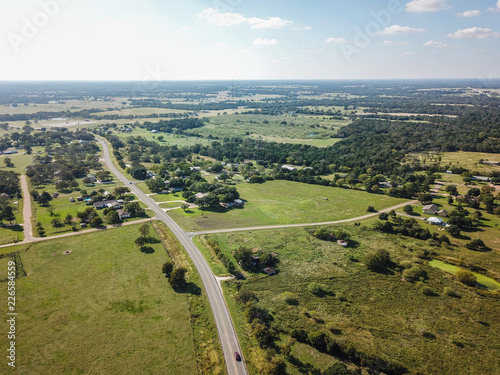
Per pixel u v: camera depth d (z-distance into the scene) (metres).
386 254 94.75
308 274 90.19
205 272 90.62
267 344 64.12
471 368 58.50
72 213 130.00
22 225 117.25
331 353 62.19
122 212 127.81
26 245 101.94
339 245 107.62
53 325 67.94
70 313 71.88
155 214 132.38
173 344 64.25
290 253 102.00
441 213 130.62
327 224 125.56
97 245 104.06
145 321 70.31
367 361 58.59
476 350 62.94
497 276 87.06
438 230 117.56
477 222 123.00
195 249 103.56
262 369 58.41
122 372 57.41
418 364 59.28
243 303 76.69
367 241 110.31
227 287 83.88
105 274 87.75
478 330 68.50
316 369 58.56
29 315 70.69
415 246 105.25
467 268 91.75
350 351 60.50
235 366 59.44
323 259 98.38
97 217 118.44
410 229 114.94
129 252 100.25
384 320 71.62
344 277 88.81
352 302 78.00
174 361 60.25
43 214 127.81
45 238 107.25
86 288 81.25
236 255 95.88
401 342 64.94
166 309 74.50
